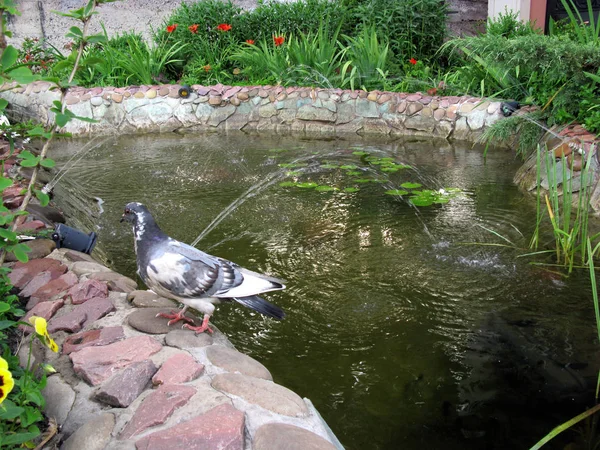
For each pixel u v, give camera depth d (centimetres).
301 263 420
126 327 279
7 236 230
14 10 224
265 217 515
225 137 874
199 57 1074
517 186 589
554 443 242
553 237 458
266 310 265
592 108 585
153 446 193
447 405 266
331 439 216
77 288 309
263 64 1013
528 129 657
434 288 378
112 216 524
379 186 598
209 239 466
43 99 939
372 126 870
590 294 366
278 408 218
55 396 228
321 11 1101
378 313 349
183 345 261
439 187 593
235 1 1232
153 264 260
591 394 271
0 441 180
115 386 225
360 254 434
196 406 214
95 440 200
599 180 511
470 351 308
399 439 246
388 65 974
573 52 576
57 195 539
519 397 271
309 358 306
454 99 822
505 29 882
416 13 1006
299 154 748
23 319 287
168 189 604
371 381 285
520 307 352
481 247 443
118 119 934
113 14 1227
